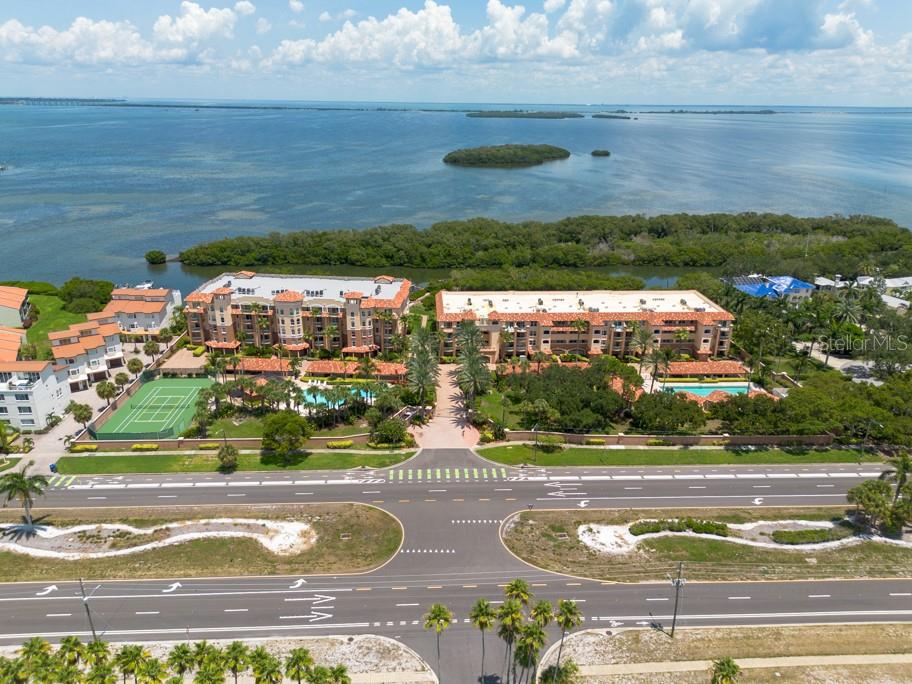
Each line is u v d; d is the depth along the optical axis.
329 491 128.38
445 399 168.38
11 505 122.50
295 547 111.88
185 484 129.88
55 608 97.75
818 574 107.50
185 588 102.06
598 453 143.88
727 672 77.06
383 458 140.62
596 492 129.50
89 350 173.62
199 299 188.88
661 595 102.44
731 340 199.38
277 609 98.12
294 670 74.88
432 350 178.62
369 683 85.12
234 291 196.88
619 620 97.25
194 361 186.88
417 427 153.88
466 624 95.75
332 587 102.75
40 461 137.25
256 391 154.62
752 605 100.56
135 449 141.88
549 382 158.75
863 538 116.69
